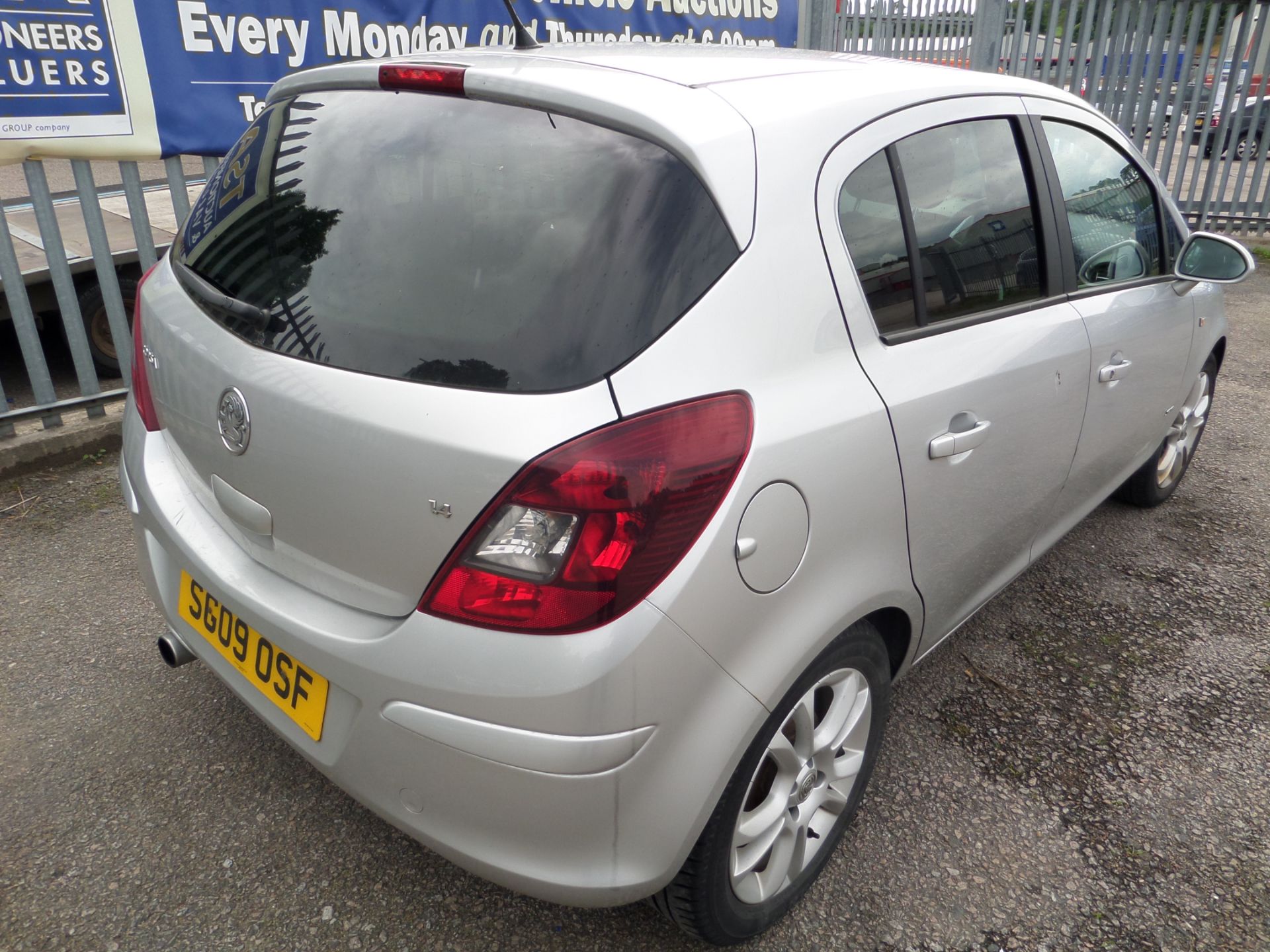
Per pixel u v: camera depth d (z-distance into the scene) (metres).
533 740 1.42
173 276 2.05
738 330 1.57
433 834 1.56
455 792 1.50
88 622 2.92
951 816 2.28
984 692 2.75
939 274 2.07
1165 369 3.18
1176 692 2.78
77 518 3.58
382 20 4.55
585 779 1.44
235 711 2.53
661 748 1.50
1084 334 2.54
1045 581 3.35
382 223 1.67
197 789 2.26
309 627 1.62
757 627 1.60
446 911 1.97
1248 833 2.27
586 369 1.43
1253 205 9.00
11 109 3.64
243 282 1.80
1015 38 8.61
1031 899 2.06
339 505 1.54
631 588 1.41
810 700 1.81
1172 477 3.86
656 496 1.41
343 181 1.76
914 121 2.05
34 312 4.52
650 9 5.64
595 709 1.41
